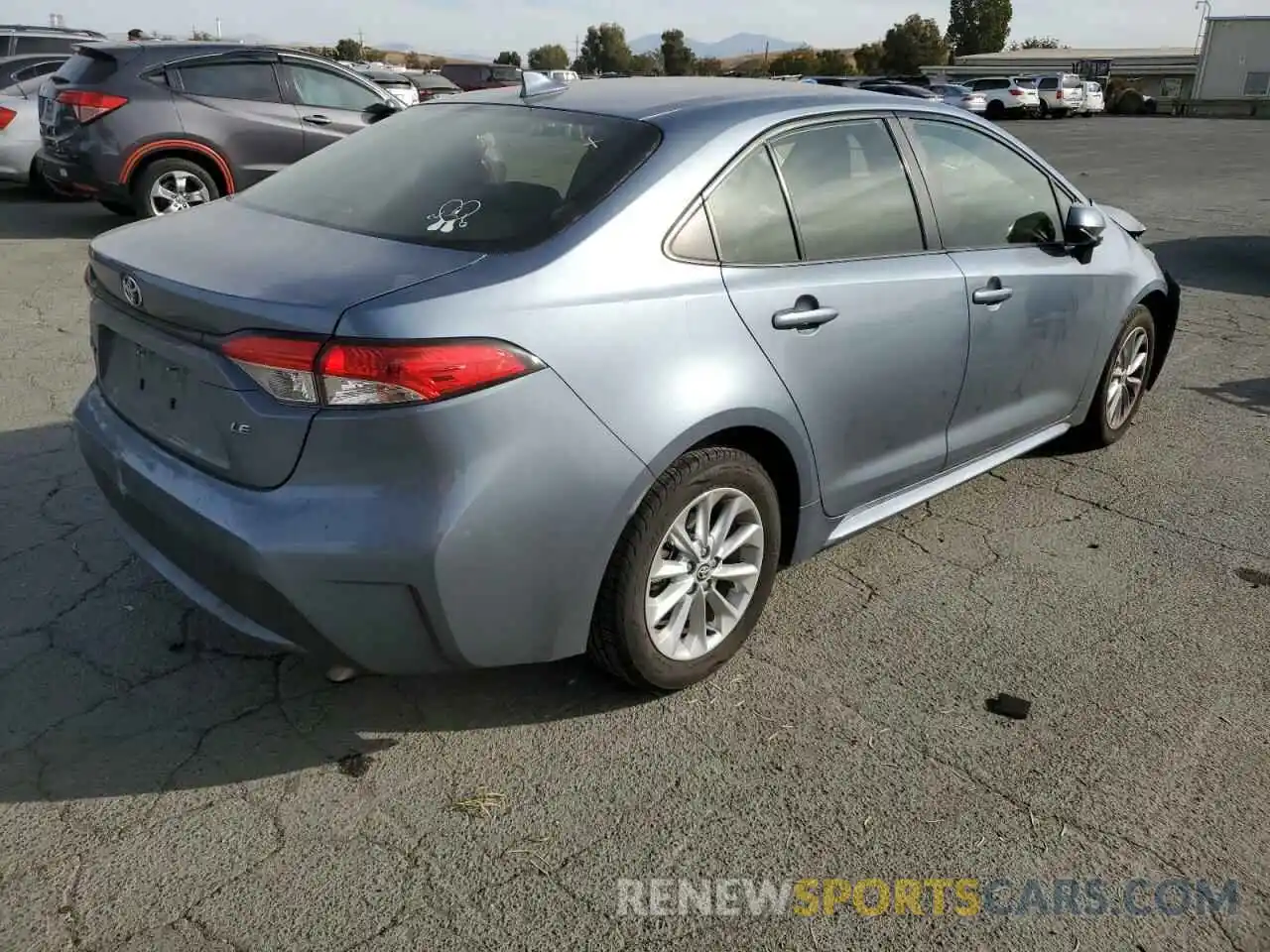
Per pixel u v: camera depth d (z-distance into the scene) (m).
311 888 2.25
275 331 2.24
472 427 2.27
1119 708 2.95
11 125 10.62
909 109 3.51
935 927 2.21
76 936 2.11
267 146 9.30
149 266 2.56
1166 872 2.37
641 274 2.59
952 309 3.44
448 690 2.95
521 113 3.13
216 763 2.62
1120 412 4.83
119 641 3.12
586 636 2.63
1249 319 7.27
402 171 2.98
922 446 3.55
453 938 2.13
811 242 3.05
